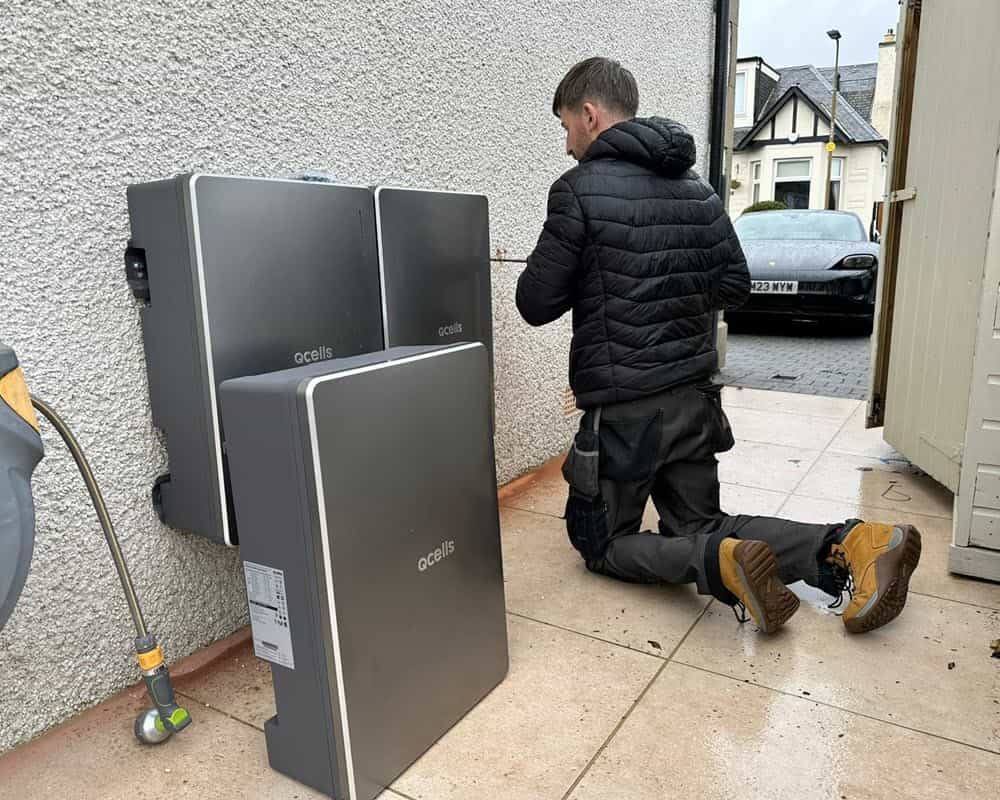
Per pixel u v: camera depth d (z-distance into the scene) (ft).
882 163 108.88
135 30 5.56
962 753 5.32
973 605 7.48
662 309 6.91
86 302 5.45
